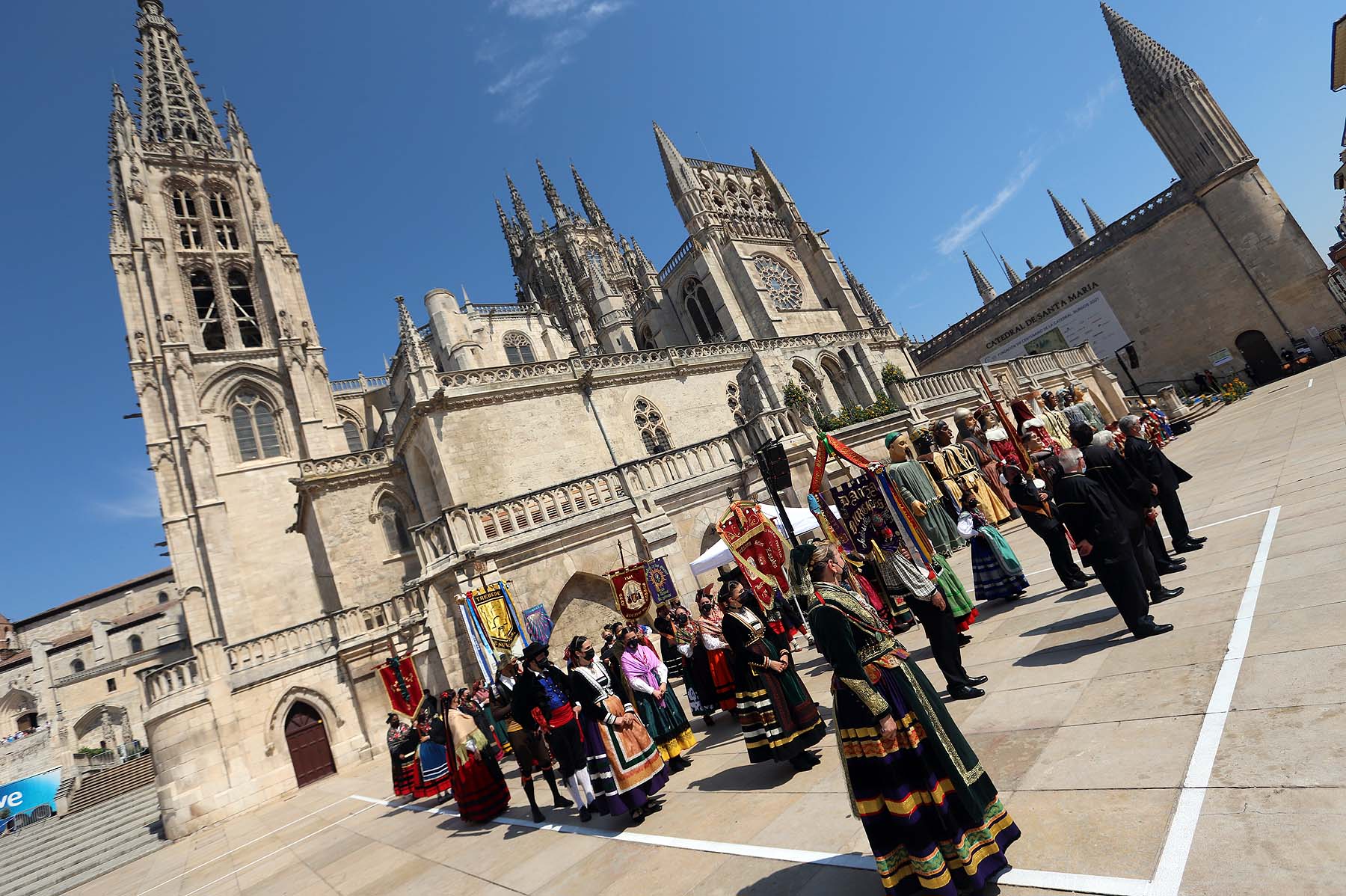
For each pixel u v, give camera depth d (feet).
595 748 25.57
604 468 92.43
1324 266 125.49
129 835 77.71
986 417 63.98
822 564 15.01
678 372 109.50
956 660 24.04
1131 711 17.65
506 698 33.32
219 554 122.72
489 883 24.04
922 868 12.46
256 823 63.52
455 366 140.97
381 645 82.99
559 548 63.26
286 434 141.18
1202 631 20.83
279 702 77.46
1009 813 15.23
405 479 109.60
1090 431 30.25
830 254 175.32
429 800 45.42
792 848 17.71
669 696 31.65
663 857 20.52
